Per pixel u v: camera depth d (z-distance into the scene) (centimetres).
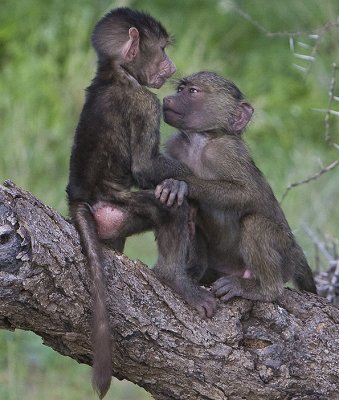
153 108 928
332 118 1864
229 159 983
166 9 2081
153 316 848
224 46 2042
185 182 911
